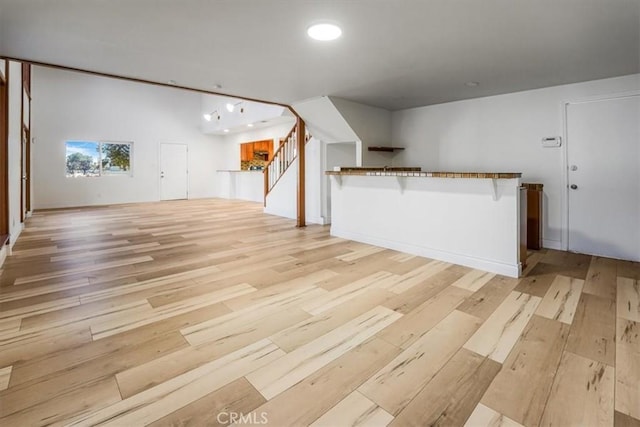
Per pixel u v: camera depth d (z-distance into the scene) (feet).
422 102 16.69
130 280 10.06
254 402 4.87
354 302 8.45
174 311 7.91
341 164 20.43
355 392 5.09
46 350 6.21
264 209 25.29
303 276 10.44
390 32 8.33
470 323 7.30
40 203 27.32
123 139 31.17
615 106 12.34
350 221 15.67
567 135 13.41
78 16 7.47
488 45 9.23
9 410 4.66
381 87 13.76
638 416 4.57
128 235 16.75
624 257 12.42
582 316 7.61
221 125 32.24
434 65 10.92
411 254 13.01
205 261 12.12
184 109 34.71
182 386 5.22
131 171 31.96
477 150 15.89
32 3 6.86
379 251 13.51
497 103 15.16
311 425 4.45
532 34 8.50
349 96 15.40
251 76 12.11
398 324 7.28
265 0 6.77
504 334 6.82
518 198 10.24
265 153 34.91
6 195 12.95
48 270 10.98
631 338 6.63
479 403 4.85
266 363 5.84
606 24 7.93
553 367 5.70
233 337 6.72
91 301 8.47
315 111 17.03
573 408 4.73
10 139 13.75
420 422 4.50
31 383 5.25
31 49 9.52
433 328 7.09
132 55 9.97
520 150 14.61
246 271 10.94
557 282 9.87
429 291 9.16
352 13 7.33
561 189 13.66
